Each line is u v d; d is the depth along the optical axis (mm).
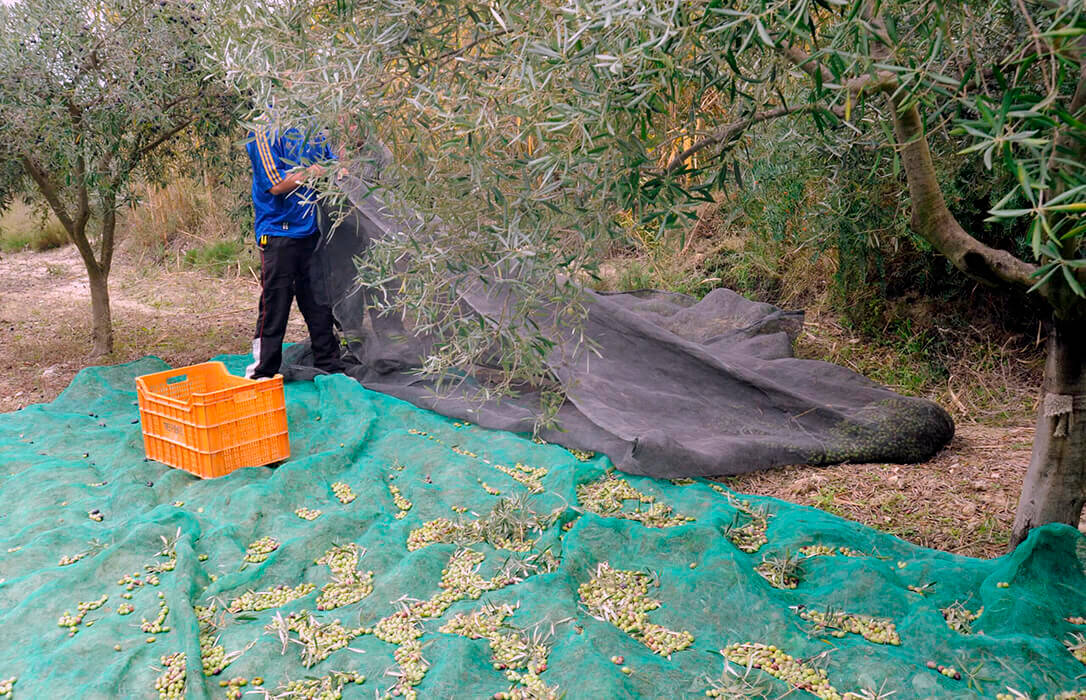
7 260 12680
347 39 2262
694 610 3170
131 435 5023
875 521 3979
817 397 4996
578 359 5375
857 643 2900
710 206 7879
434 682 2752
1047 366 3166
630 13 1669
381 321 6152
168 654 2967
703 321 6242
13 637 3170
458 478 4387
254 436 4625
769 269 7105
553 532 3746
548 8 1924
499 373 5652
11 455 4926
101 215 7195
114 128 5980
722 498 4160
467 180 2299
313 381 6309
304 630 3074
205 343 7730
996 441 4836
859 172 4004
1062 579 3037
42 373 6902
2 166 6578
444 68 2369
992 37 2504
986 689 2586
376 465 4559
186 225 12227
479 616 3154
